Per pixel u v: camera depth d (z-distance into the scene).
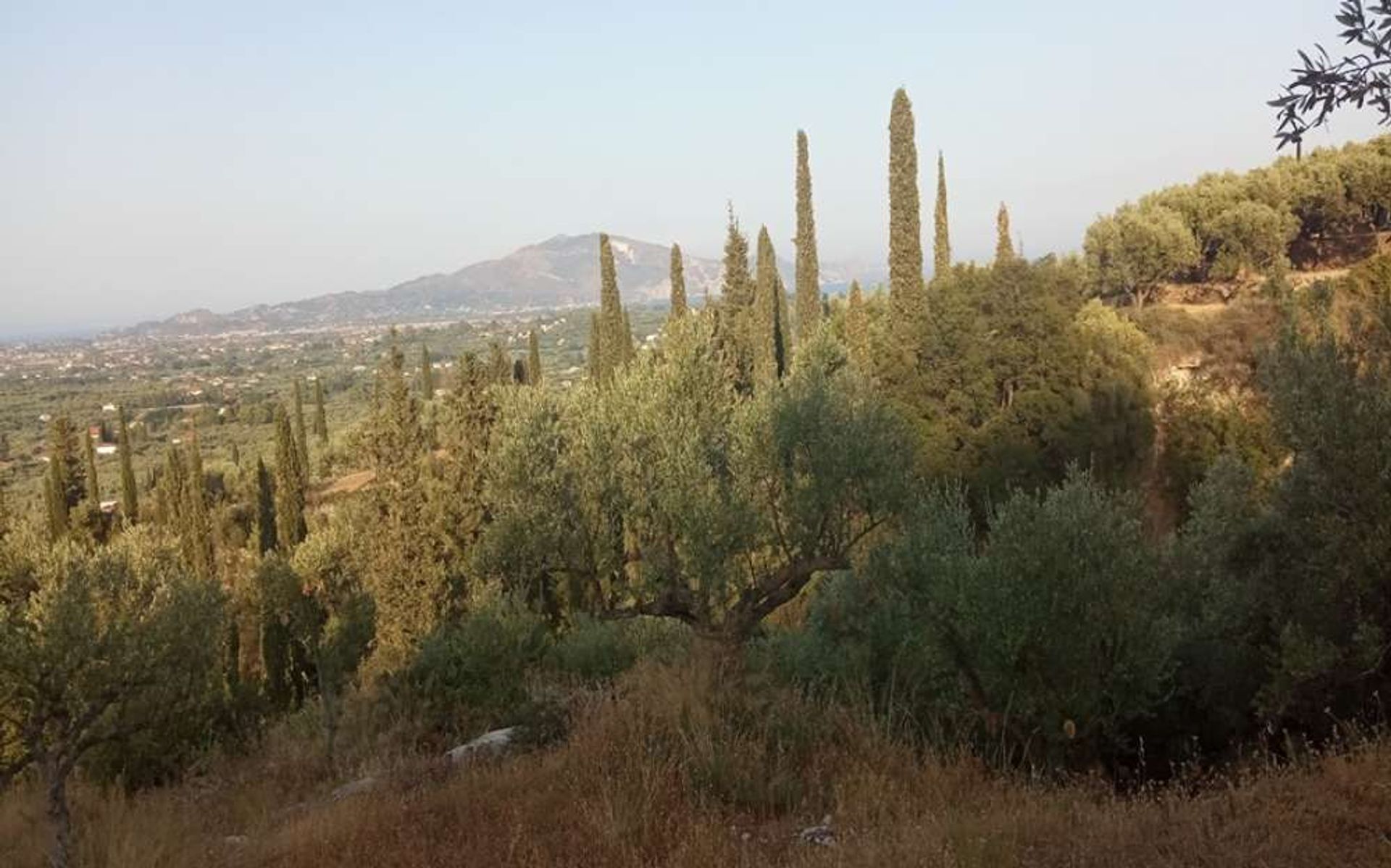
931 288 32.84
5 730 14.58
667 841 7.13
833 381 18.09
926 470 28.78
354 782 12.50
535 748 10.49
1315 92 3.28
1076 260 51.81
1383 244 46.97
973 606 9.88
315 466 81.44
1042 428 29.23
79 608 10.53
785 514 17.05
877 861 6.01
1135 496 11.38
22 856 10.38
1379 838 5.53
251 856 8.62
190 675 12.57
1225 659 11.47
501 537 19.78
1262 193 49.09
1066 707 9.56
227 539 58.00
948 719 10.27
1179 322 35.88
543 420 20.39
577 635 18.39
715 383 19.67
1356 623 9.74
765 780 8.25
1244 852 5.51
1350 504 9.65
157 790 16.48
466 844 7.49
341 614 22.31
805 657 11.89
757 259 41.75
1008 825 6.44
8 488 91.62
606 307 47.97
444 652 18.77
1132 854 5.85
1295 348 10.65
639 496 18.45
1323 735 9.93
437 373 136.00
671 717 9.34
